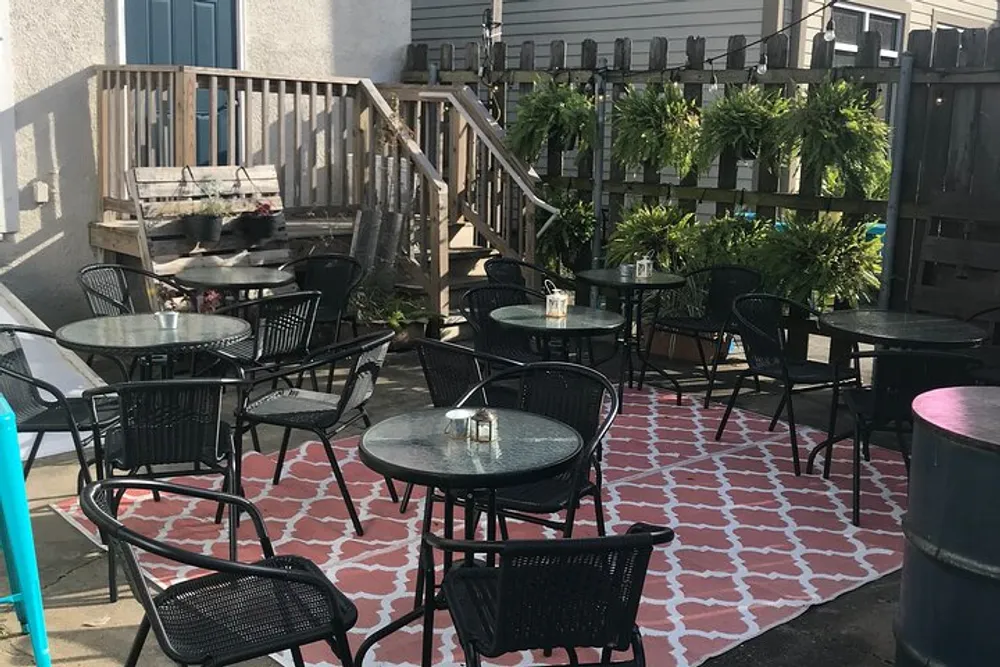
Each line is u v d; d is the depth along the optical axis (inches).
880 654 127.3
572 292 317.7
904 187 246.8
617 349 257.1
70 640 126.0
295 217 295.4
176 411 138.5
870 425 173.2
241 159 274.5
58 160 270.7
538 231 306.3
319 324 257.3
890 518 172.9
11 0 257.1
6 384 160.6
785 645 129.1
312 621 98.9
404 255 298.4
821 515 173.8
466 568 109.1
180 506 170.9
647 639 129.6
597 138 300.5
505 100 335.3
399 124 292.8
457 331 292.0
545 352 205.6
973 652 103.7
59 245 273.6
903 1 389.1
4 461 113.5
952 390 120.1
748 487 187.0
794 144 257.4
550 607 90.6
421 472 106.1
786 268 255.8
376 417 225.5
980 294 229.0
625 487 185.8
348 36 336.2
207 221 244.7
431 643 108.3
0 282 258.5
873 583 147.9
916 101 242.7
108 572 142.9
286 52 320.2
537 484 136.4
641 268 247.0
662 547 158.9
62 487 177.5
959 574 103.8
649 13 370.6
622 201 308.5
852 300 255.0
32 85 264.2
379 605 137.3
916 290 239.3
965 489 102.1
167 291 241.9
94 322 179.0
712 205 362.9
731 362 284.4
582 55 311.9
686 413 235.1
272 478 185.6
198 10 297.1
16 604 126.0
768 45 271.1
